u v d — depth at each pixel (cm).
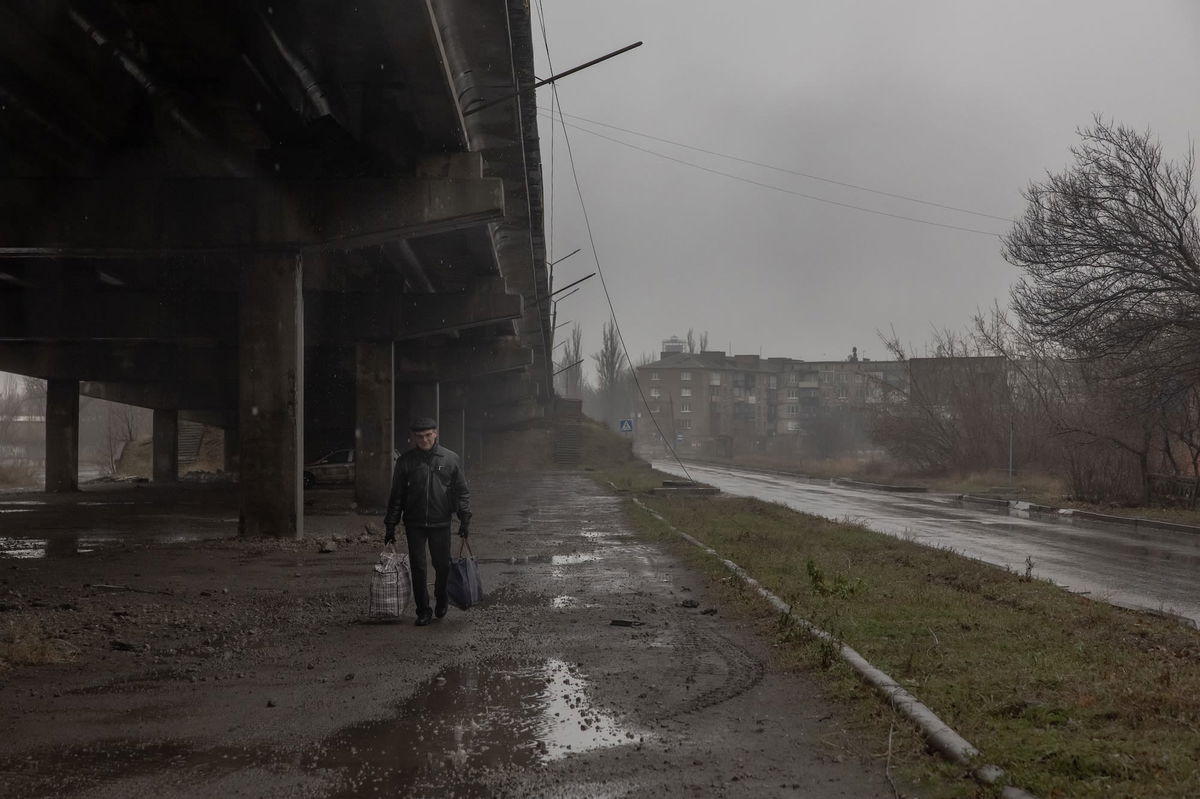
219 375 4181
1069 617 977
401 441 5312
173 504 3331
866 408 5925
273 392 1880
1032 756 513
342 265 2823
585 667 786
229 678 758
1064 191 2820
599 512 2723
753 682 729
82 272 2781
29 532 2192
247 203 1778
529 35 1503
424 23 1260
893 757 541
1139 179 2717
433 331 3009
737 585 1195
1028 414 4922
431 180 1773
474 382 6669
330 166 1781
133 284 2944
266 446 1889
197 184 1775
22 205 1741
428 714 646
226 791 498
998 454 4988
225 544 1822
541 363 6650
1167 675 682
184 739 592
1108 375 3050
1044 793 459
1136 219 2709
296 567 1511
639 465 7288
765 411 15350
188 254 1817
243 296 1852
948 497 3941
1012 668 734
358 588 1273
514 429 7275
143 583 1323
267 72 1497
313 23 1326
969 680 693
